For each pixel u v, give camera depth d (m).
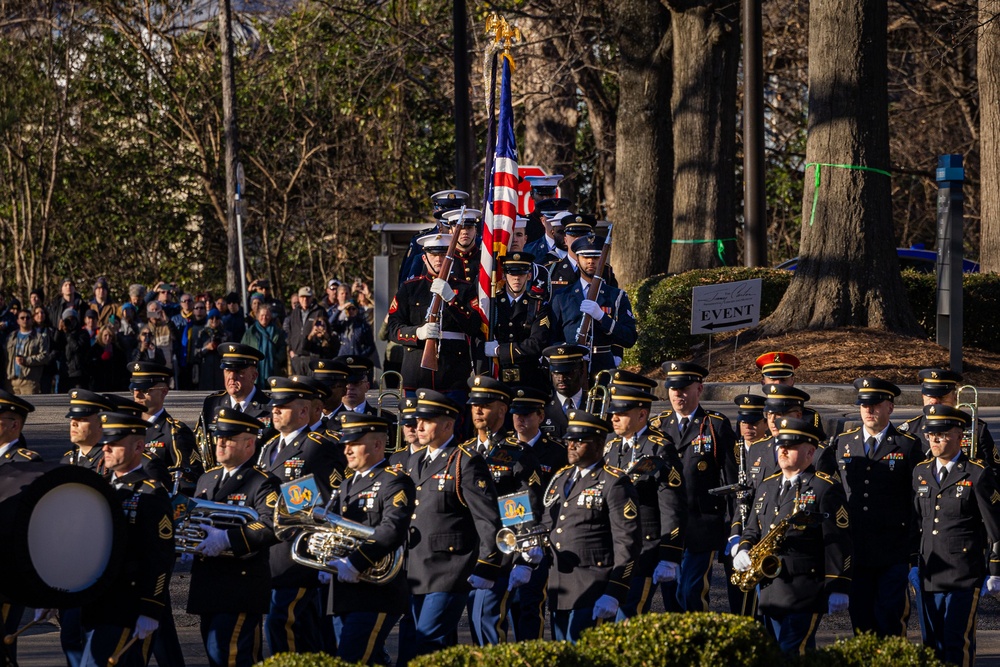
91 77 96.50
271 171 97.06
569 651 16.08
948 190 47.19
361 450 21.31
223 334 55.34
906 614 25.23
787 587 22.05
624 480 21.59
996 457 25.67
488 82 36.12
